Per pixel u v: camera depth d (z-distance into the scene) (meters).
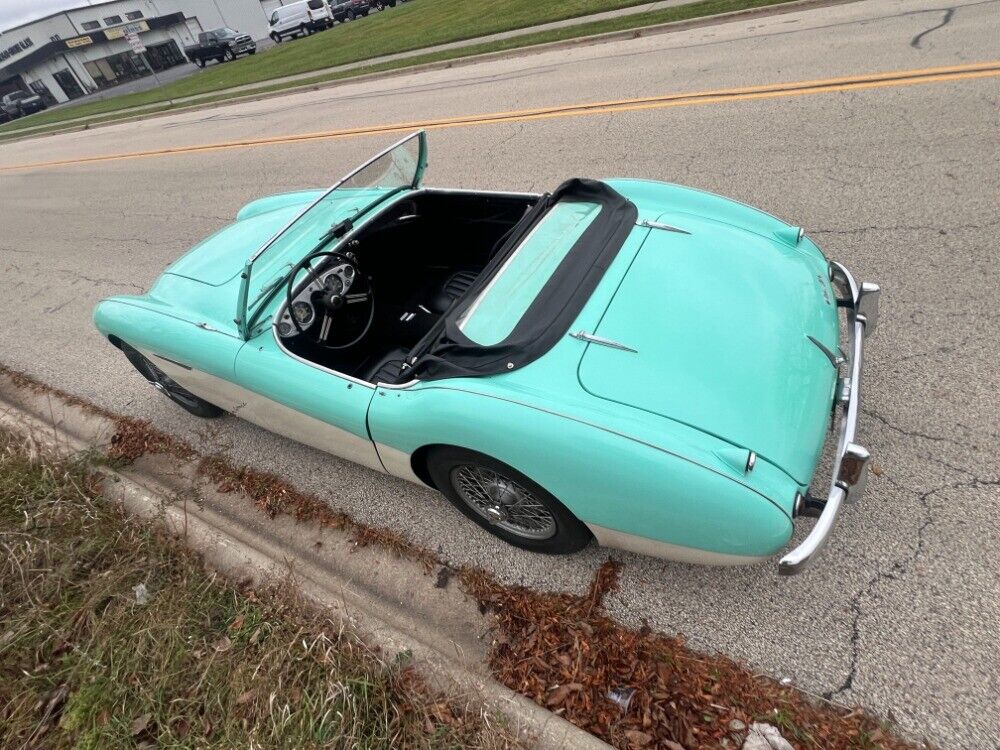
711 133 6.00
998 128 4.91
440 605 2.76
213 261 3.69
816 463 2.12
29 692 2.55
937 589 2.39
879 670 2.21
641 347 2.30
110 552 3.11
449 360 2.45
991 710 2.05
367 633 2.55
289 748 2.17
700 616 2.48
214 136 12.11
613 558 2.75
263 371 2.93
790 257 2.81
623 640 2.44
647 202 3.22
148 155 12.09
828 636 2.34
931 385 3.13
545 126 7.22
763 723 2.12
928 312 3.52
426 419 2.37
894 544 2.56
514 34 12.48
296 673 2.41
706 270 2.63
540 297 2.56
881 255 4.01
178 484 3.74
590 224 2.92
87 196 10.24
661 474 1.96
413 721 2.22
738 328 2.37
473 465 2.46
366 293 3.41
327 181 7.64
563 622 2.54
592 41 10.34
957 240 3.95
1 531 3.26
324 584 2.91
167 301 3.52
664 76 7.79
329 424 2.83
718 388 2.16
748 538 1.95
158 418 4.32
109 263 6.99
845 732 2.07
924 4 7.77
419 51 14.12
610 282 2.58
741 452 1.94
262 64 22.27
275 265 3.19
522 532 2.74
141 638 2.62
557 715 2.20
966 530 2.54
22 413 4.52
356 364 3.58
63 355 5.34
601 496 2.11
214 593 2.84
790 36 7.96
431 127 8.34
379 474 3.46
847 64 6.66
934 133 5.06
